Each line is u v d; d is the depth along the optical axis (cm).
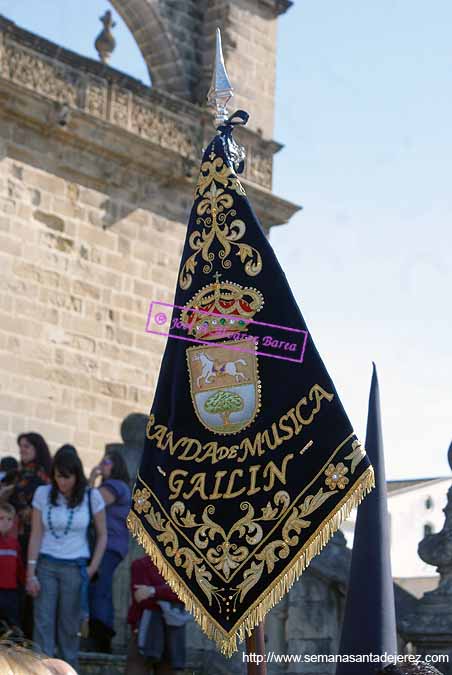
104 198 2212
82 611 1114
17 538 1158
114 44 2319
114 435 2155
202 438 539
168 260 2312
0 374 1988
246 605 509
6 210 2042
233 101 2506
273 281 541
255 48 2581
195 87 2523
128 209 2252
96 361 2150
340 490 503
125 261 2233
